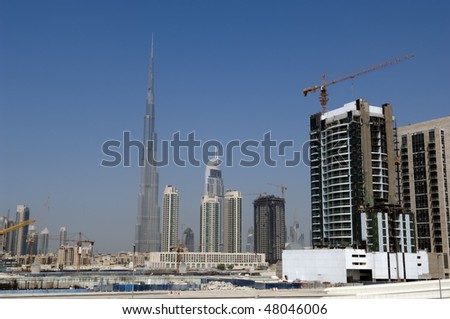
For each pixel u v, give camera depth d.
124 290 171.75
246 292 164.00
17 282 194.75
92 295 143.00
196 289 183.88
